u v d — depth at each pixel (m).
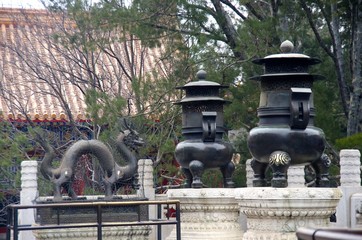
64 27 45.88
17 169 43.09
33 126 44.03
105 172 23.12
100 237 19.06
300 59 21.52
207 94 27.95
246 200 20.94
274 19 38.22
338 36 39.03
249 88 38.00
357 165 29.27
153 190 32.50
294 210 20.25
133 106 43.47
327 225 20.91
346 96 39.56
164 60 42.50
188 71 39.28
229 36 40.81
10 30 52.62
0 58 51.34
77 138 46.31
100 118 37.72
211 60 39.12
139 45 50.81
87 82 43.75
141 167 32.53
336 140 35.12
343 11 40.66
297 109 20.61
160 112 38.81
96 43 41.38
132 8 39.66
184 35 40.69
